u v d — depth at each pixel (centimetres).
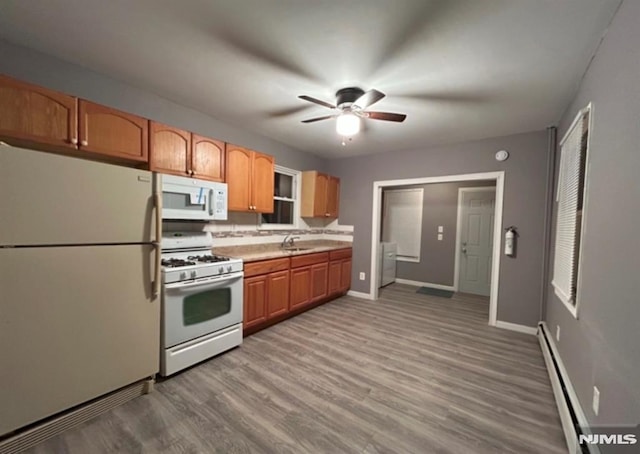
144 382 198
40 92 176
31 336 151
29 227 148
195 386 207
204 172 274
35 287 151
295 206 443
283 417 176
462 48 175
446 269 549
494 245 347
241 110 287
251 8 147
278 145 397
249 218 372
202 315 238
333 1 140
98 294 175
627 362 113
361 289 464
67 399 163
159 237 202
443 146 385
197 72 216
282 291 334
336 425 171
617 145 134
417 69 201
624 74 129
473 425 173
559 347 231
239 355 256
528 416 182
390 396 200
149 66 209
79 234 166
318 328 324
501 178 342
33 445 151
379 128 321
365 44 175
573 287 203
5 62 183
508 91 229
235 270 266
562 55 178
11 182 143
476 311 403
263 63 201
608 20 146
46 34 174
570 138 230
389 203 614
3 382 143
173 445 153
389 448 154
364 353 264
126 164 234
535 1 136
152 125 232
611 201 138
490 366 245
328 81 221
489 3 138
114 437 158
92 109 199
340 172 486
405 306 420
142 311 196
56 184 157
